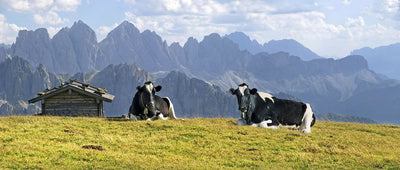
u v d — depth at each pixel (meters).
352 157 13.27
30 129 14.41
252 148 13.70
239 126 18.41
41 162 9.71
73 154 10.70
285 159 12.44
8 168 8.97
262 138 15.72
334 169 11.45
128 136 14.38
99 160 10.41
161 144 13.27
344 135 18.72
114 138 13.80
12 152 10.30
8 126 15.06
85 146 11.88
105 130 15.54
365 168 11.75
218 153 12.59
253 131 17.22
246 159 12.07
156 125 17.02
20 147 10.93
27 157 9.96
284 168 10.98
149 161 10.67
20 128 14.66
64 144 11.95
